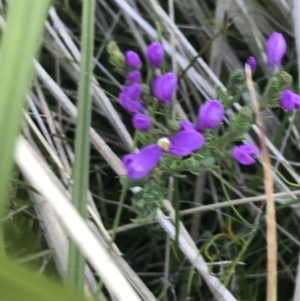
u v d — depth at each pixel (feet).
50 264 0.34
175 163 0.25
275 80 0.25
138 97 0.26
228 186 0.40
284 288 0.41
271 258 0.25
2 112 0.18
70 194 0.33
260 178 0.41
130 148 0.39
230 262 0.35
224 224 0.40
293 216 0.42
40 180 0.20
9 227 0.34
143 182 0.26
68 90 0.44
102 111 0.44
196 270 0.38
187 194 0.43
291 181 0.44
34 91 0.42
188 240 0.35
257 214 0.41
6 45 0.19
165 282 0.37
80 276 0.26
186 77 0.44
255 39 0.44
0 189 0.17
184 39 0.42
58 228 0.32
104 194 0.43
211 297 0.39
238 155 0.25
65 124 0.44
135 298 0.19
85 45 0.28
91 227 0.33
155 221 0.37
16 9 0.19
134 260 0.42
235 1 0.44
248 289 0.38
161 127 0.27
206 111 0.24
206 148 0.26
